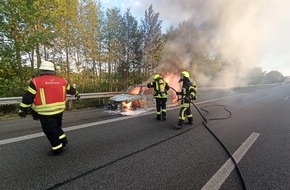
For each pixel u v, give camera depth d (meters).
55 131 4.12
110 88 21.72
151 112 9.27
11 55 11.69
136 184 3.19
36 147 4.68
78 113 9.02
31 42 11.97
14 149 4.54
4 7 11.13
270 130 6.54
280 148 4.89
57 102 4.09
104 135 5.66
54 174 3.45
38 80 3.93
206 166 3.86
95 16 18.31
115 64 22.58
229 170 3.72
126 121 7.44
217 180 3.36
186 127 6.77
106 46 20.66
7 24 11.42
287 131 6.46
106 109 10.18
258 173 3.62
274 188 3.15
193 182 3.28
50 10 13.74
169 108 10.60
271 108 11.43
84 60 20.34
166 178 3.39
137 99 9.93
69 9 15.16
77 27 16.52
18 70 12.66
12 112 9.13
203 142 5.25
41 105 3.94
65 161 3.96
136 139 5.38
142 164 3.90
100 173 3.52
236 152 4.57
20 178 3.30
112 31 20.00
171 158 4.20
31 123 7.09
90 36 18.52
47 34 12.59
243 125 7.16
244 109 10.88
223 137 5.69
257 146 5.00
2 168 3.63
